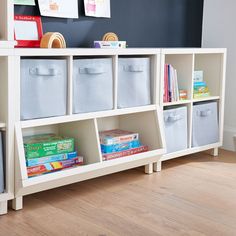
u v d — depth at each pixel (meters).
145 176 2.72
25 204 2.22
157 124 2.73
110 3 2.94
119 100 2.55
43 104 2.18
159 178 2.69
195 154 3.30
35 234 1.88
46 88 2.19
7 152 2.06
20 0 2.46
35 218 2.05
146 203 2.27
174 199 2.33
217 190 2.49
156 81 2.71
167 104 2.81
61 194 2.38
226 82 3.49
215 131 3.21
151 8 3.21
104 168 2.44
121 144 2.62
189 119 2.99
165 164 3.01
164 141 2.75
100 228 1.95
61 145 2.34
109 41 2.68
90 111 2.40
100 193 2.40
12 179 2.09
